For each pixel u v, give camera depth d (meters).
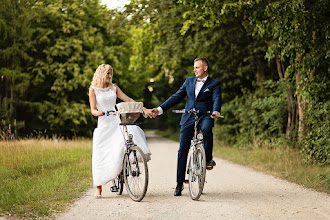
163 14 15.88
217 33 16.38
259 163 11.02
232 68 18.50
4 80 24.50
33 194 5.89
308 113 10.02
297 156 10.91
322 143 9.31
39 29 27.09
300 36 8.55
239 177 8.55
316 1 8.47
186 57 23.64
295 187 7.13
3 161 8.94
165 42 19.47
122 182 6.31
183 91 6.55
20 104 25.73
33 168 8.66
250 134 17.23
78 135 29.59
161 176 8.76
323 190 6.78
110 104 6.40
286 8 8.45
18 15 24.75
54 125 28.52
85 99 29.36
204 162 5.74
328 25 8.47
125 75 31.80
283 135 13.83
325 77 9.22
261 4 9.55
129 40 31.06
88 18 29.86
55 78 28.34
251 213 5.02
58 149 12.44
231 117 19.39
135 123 6.18
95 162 6.21
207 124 6.17
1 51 24.25
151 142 29.36
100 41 28.61
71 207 5.35
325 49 8.65
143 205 5.53
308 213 5.02
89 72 27.05
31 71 27.48
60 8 27.97
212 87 6.33
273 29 8.95
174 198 6.09
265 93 16.92
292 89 13.89
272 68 17.41
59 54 27.03
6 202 5.24
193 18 12.22
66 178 7.62
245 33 16.33
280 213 5.02
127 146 6.11
